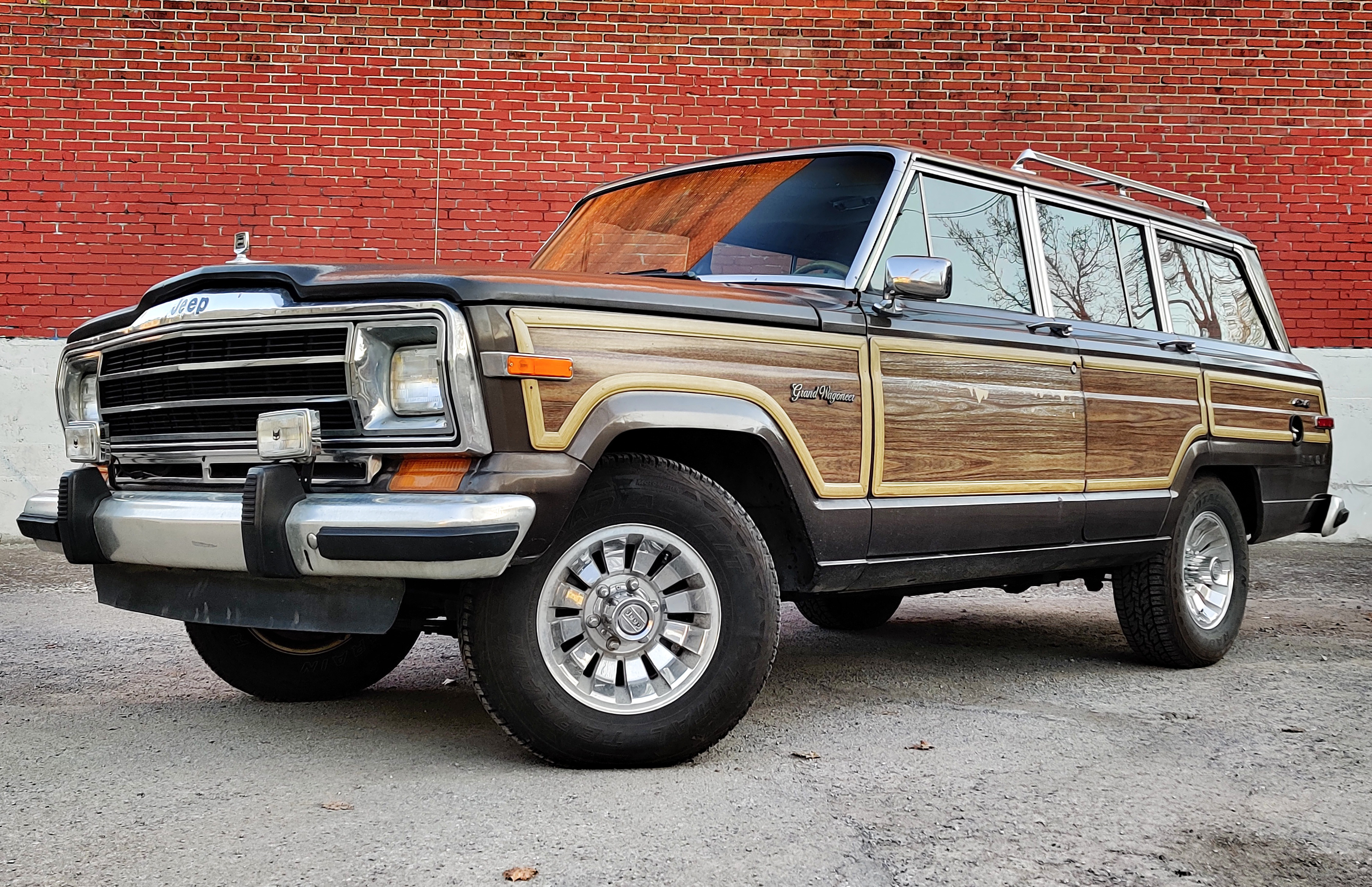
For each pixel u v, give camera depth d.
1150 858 2.79
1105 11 10.12
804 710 4.33
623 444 3.56
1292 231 10.34
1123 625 5.27
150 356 3.59
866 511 3.87
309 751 3.62
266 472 3.11
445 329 3.05
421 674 4.92
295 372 3.27
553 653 3.31
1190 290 5.70
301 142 9.59
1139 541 4.99
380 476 3.18
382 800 3.10
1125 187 5.55
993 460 4.33
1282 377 6.00
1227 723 4.18
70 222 9.48
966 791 3.29
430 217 9.70
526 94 9.73
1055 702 4.51
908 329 4.07
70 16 9.45
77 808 3.02
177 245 9.54
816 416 3.75
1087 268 5.07
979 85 10.04
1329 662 5.44
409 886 2.50
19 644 5.38
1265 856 2.83
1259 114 10.26
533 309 3.19
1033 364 4.52
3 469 9.20
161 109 9.50
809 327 3.77
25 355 9.23
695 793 3.20
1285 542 10.12
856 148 4.44
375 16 9.62
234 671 4.25
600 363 3.27
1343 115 10.30
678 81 9.84
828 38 9.93
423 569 2.98
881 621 6.25
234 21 9.53
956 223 4.47
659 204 4.75
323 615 3.27
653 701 3.41
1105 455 4.82
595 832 2.86
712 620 3.46
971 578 4.42
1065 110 10.12
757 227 4.36
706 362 3.49
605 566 3.39
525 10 9.71
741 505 3.87
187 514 3.32
